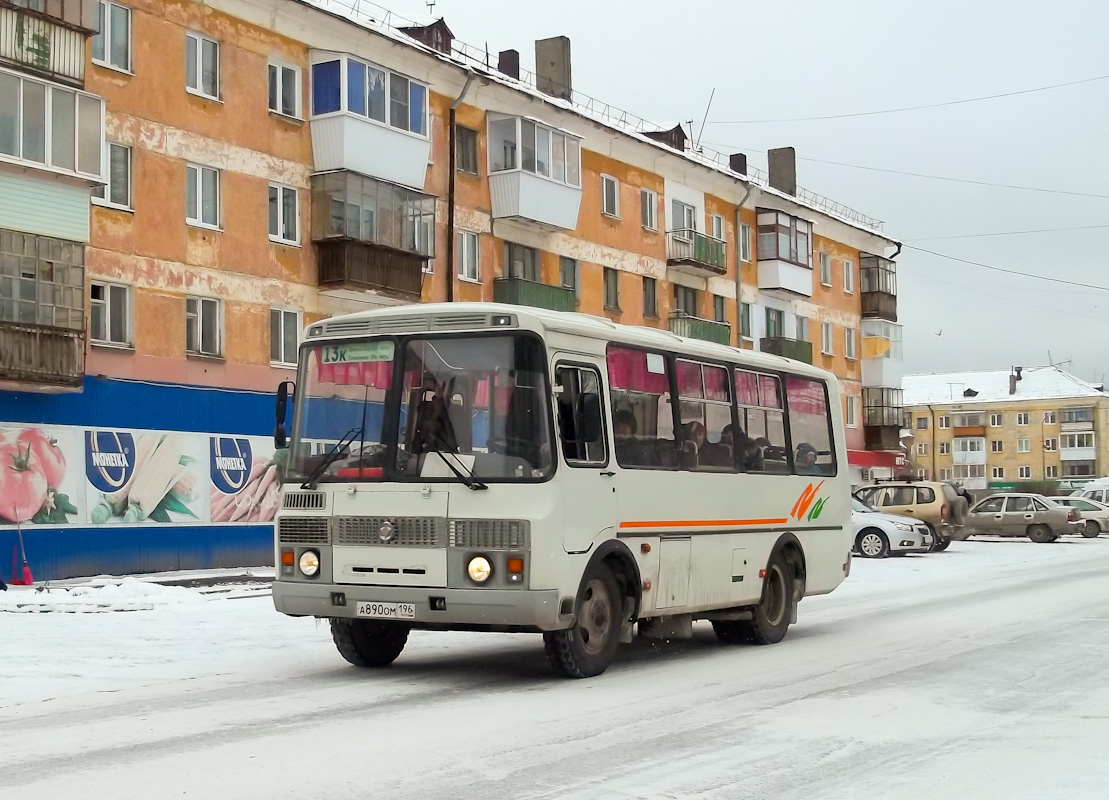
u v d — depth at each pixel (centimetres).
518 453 1024
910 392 11719
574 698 984
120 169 2658
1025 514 4566
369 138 3109
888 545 3338
